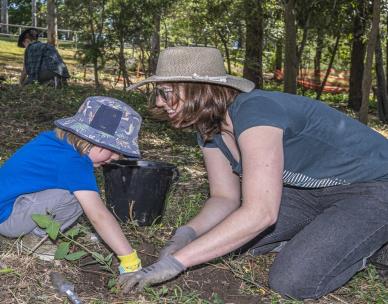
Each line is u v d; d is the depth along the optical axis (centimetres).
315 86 2023
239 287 314
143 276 268
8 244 331
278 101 275
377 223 299
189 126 277
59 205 305
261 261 348
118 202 384
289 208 342
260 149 256
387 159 303
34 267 306
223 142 302
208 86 266
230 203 327
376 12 1034
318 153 294
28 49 1121
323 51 2172
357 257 300
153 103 281
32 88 998
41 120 796
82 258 330
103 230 291
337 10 1374
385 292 309
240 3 1362
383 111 1433
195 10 1394
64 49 2522
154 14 1246
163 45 1617
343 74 2247
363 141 301
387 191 301
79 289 294
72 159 293
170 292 300
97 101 298
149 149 710
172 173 390
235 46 1559
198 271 326
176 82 265
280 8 1367
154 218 389
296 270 295
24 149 309
